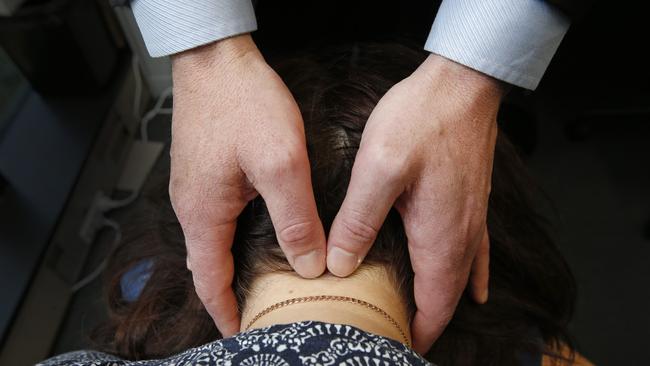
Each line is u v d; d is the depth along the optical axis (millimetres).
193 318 566
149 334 594
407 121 432
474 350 577
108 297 744
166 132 1452
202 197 451
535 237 643
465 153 446
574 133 1594
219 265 458
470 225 451
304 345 341
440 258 440
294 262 423
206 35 475
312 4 985
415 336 479
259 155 420
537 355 663
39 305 1194
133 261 716
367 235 414
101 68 1353
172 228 615
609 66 1609
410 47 614
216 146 445
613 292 1353
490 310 578
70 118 1348
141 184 1502
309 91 496
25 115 1354
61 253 1271
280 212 415
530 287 631
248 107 448
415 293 455
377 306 407
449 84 462
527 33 454
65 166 1275
